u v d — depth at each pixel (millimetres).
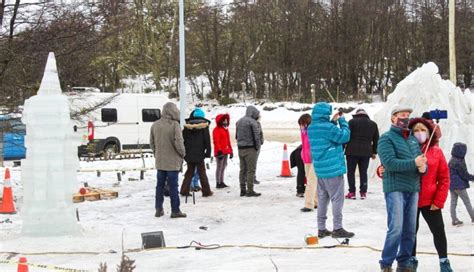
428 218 6293
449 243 8023
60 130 9328
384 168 6199
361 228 9391
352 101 50469
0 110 14680
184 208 11711
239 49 53469
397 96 15117
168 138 10719
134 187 15562
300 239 8695
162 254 7953
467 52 52938
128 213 11484
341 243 8141
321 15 54031
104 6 15492
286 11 53719
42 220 9234
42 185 9273
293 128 40156
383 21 53562
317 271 6648
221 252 7996
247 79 54250
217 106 50969
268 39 53719
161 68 51438
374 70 53844
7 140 17516
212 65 52656
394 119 6160
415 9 54156
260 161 21297
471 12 53312
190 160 12750
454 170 9125
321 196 8695
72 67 15367
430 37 52781
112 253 8164
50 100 9328
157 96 26422
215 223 10383
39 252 8281
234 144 29297
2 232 9773
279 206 11781
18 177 17672
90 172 18406
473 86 53688
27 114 9320
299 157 12883
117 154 24672
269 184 15336
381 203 11703
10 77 14477
